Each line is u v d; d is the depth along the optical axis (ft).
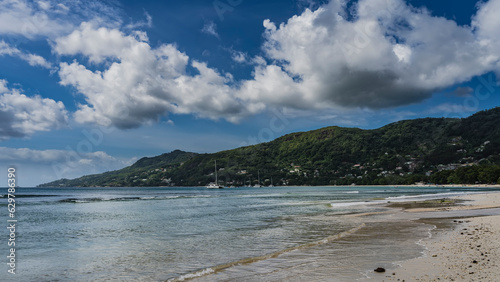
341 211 116.98
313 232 64.95
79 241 60.95
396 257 36.55
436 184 579.07
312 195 306.14
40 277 35.22
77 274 36.01
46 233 72.64
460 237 48.65
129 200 242.37
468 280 25.71
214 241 56.75
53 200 243.40
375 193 325.83
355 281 27.35
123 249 51.21
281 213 115.65
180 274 34.63
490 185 464.65
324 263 35.19
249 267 35.09
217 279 30.71
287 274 31.24
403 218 84.53
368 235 55.57
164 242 57.26
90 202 215.92
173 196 325.01
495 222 65.77
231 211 129.59
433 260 33.81
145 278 33.55
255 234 64.08
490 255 34.68
